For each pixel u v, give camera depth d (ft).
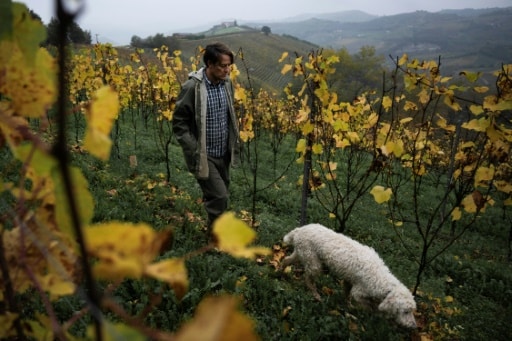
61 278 2.14
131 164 25.07
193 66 26.16
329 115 15.94
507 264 24.63
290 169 39.50
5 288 2.27
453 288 19.08
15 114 2.04
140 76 38.86
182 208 19.27
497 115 11.00
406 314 12.67
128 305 9.88
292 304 12.78
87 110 1.54
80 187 1.87
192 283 12.04
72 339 2.25
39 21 2.01
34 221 2.26
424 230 28.37
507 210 38.19
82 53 34.32
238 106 21.15
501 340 14.38
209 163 15.10
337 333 11.68
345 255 13.53
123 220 15.31
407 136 19.01
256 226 20.21
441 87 12.25
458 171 13.85
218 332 0.88
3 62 1.99
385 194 10.60
